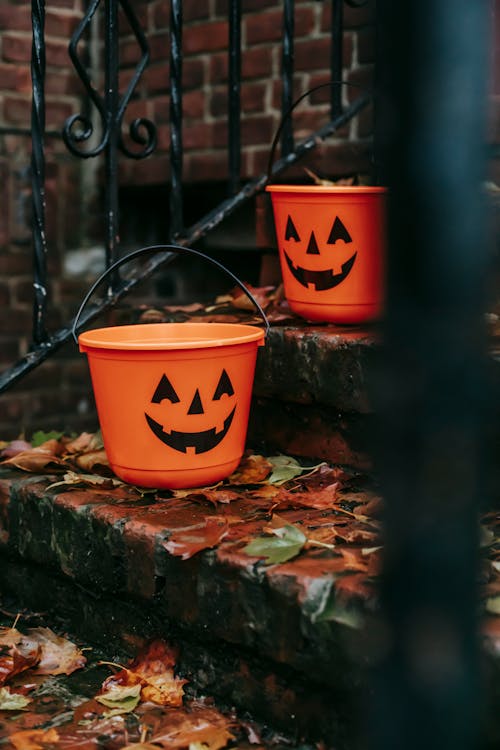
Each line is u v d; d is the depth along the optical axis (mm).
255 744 1123
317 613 1073
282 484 1505
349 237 1585
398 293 438
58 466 1636
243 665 1198
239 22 1895
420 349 435
